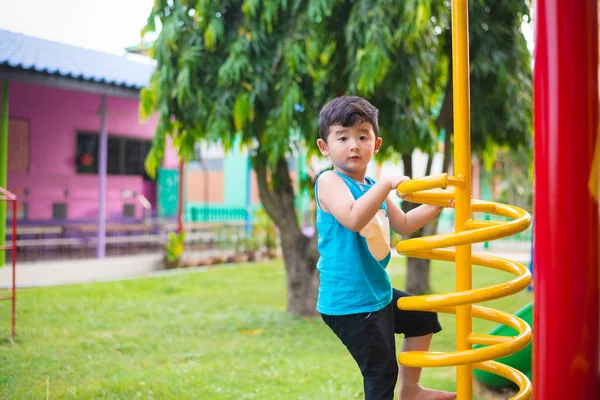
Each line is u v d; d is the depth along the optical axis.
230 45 5.55
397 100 5.59
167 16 5.82
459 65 2.04
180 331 5.95
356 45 5.34
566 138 1.88
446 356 2.00
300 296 6.70
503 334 4.05
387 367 2.24
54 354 5.02
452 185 2.00
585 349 1.88
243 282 9.46
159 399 3.83
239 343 5.46
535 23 1.97
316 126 5.43
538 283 1.95
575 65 1.88
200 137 6.11
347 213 2.14
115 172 12.95
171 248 11.07
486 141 7.36
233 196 18.91
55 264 9.63
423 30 5.36
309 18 5.36
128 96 10.45
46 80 9.30
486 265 2.37
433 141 5.73
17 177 11.26
